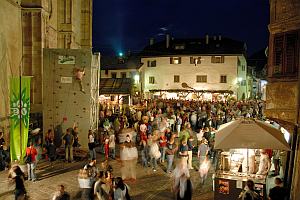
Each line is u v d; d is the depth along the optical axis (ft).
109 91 119.85
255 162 40.14
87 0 101.86
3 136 58.44
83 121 63.82
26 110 49.14
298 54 39.45
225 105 118.01
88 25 102.32
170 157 50.19
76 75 63.36
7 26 60.44
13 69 63.00
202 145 47.60
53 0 79.77
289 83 40.73
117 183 31.30
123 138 65.36
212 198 39.47
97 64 70.03
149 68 190.90
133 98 135.33
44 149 57.88
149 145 53.67
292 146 36.45
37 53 66.59
